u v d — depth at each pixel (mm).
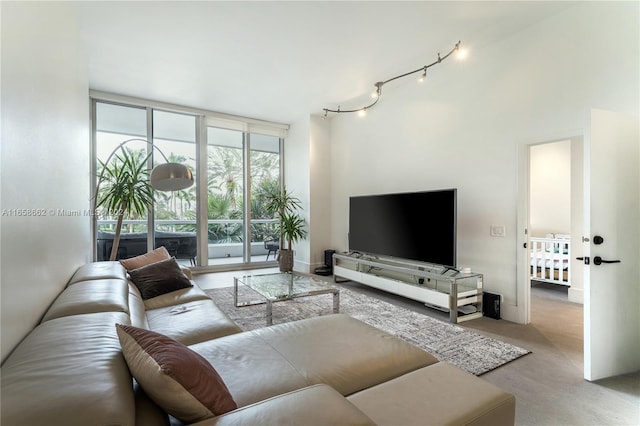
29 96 1445
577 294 3986
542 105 3082
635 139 2350
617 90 2604
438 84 4113
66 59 2281
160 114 5402
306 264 6004
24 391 782
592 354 2123
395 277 4191
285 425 828
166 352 988
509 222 3357
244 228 6211
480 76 3623
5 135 1161
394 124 4789
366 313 3488
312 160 5953
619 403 1862
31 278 1415
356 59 3785
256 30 3172
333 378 1341
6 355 1118
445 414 1112
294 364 1423
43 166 1647
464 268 3545
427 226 3717
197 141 5680
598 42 2709
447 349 2566
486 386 1293
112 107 4996
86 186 3201
